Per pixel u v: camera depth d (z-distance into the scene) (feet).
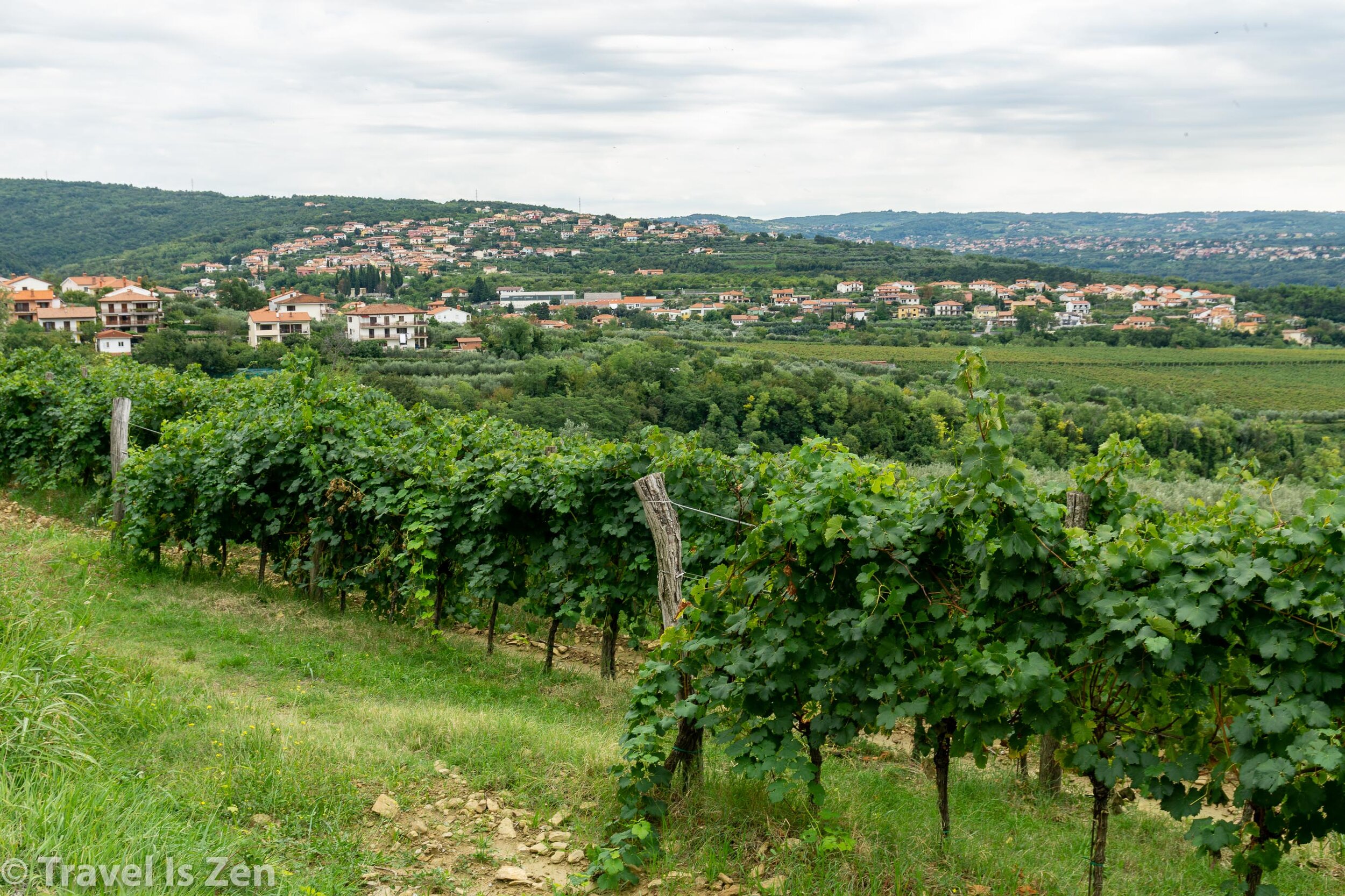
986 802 20.17
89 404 44.45
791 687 16.39
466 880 14.21
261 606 31.37
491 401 161.48
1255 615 13.33
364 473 32.19
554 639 29.91
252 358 229.45
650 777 16.29
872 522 15.58
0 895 11.25
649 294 594.24
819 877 14.58
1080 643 14.37
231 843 13.80
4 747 14.92
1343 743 13.02
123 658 22.43
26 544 35.24
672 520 18.62
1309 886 17.43
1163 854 18.29
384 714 20.95
